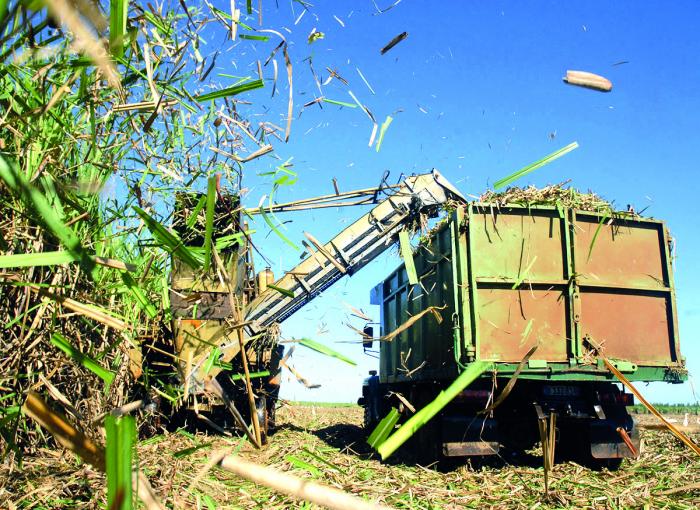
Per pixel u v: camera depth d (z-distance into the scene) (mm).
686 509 5457
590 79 2014
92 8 1283
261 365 9656
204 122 3463
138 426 7832
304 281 9227
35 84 2803
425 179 9305
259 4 2623
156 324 5766
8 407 3719
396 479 6438
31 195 1506
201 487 4734
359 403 13289
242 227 3023
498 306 7496
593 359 7535
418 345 9148
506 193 7961
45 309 4090
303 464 2383
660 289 7973
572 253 7766
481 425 7438
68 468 4621
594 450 7598
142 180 3334
